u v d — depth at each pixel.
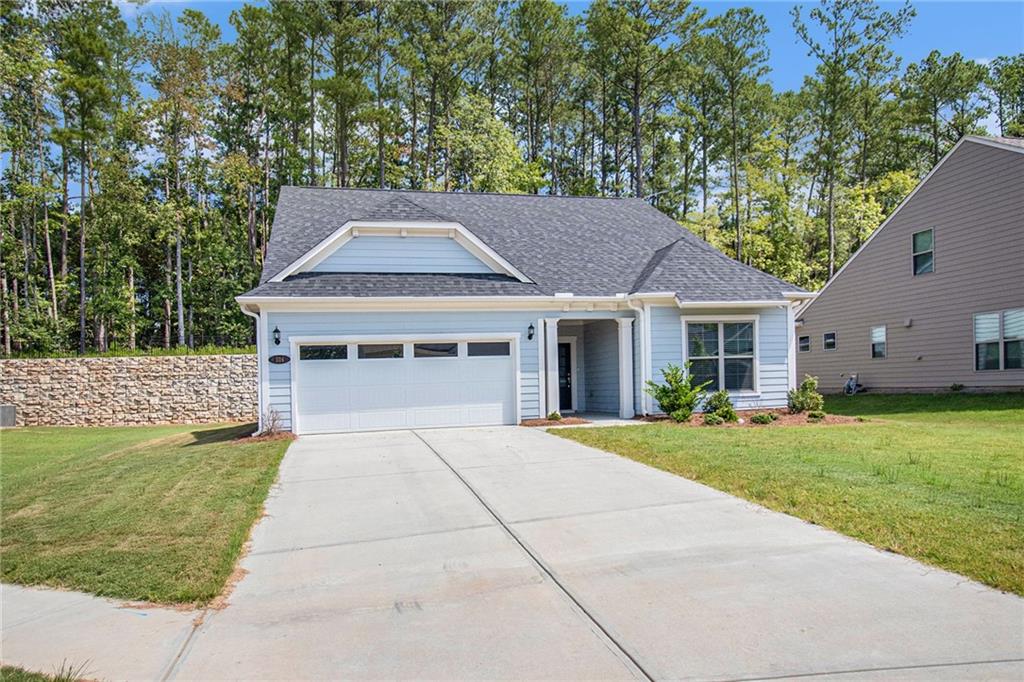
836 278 25.14
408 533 6.58
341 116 33.28
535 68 38.88
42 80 28.41
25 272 33.00
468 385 14.76
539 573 5.29
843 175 38.34
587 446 11.38
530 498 7.75
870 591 4.64
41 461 13.89
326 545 6.29
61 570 5.66
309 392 13.91
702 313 15.65
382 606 4.75
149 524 6.99
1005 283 18.59
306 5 32.78
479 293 14.57
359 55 33.19
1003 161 18.61
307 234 16.41
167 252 33.94
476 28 36.16
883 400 20.73
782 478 7.88
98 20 29.19
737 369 15.84
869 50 33.06
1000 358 18.77
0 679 3.80
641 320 15.42
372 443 12.39
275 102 34.97
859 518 6.21
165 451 12.84
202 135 31.77
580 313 15.46
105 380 21.72
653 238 18.98
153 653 4.11
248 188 34.84
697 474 8.52
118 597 5.09
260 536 6.64
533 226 18.83
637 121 33.84
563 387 18.61
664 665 3.68
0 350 30.84
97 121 27.59
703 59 35.69
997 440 10.81
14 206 31.45
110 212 30.81
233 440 13.48
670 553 5.61
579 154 44.06
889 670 3.56
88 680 3.77
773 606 4.44
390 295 13.99
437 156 37.75
